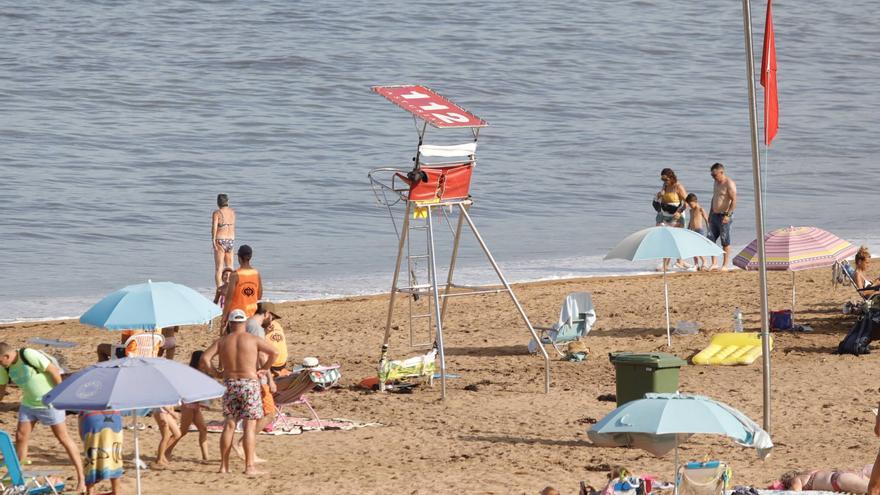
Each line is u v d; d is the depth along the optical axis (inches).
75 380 1411.2
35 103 7810.0
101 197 5413.4
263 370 1857.8
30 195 5369.1
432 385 2431.1
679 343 2773.1
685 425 1422.2
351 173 6195.9
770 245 2778.1
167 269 4074.8
